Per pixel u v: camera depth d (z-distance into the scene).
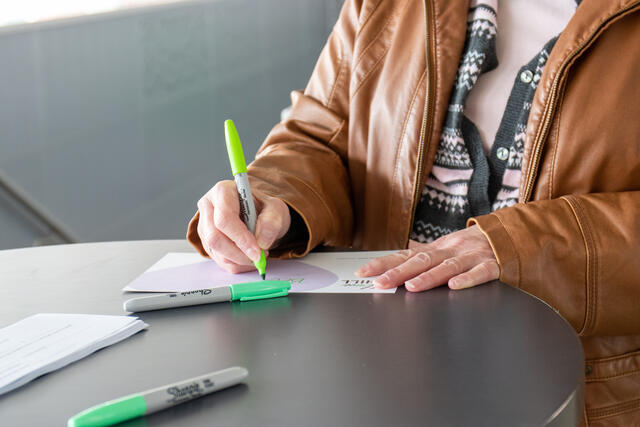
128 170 3.47
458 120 1.07
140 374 0.57
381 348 0.60
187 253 0.98
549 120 0.98
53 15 3.03
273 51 4.49
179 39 3.70
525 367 0.55
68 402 0.52
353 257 0.94
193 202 3.85
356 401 0.50
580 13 0.96
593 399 0.95
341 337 0.63
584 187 0.98
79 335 0.65
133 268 0.92
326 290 0.79
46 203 3.07
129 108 3.45
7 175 2.90
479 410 0.48
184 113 3.78
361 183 1.20
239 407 0.50
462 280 0.77
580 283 0.84
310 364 0.57
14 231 2.99
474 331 0.64
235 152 0.86
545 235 0.84
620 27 0.95
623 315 0.85
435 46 1.07
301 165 1.13
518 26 1.04
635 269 0.84
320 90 1.26
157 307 0.73
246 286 0.76
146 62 3.51
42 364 0.58
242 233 0.83
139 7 3.44
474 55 1.04
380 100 1.15
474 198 1.08
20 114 2.94
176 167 3.76
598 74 0.96
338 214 1.10
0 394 0.54
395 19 1.17
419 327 0.65
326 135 1.22
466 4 1.07
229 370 0.53
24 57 2.92
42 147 3.04
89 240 3.29
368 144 1.17
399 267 0.81
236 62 4.15
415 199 1.11
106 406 0.47
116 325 0.67
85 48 3.19
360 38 1.18
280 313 0.71
